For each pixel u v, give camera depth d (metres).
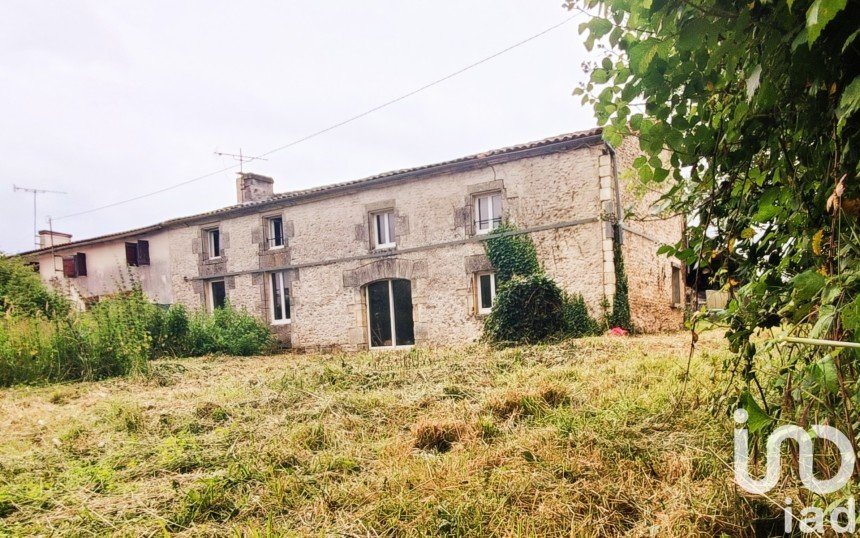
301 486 2.73
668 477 2.36
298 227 13.63
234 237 14.76
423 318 11.66
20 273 12.57
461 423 3.42
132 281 11.87
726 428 2.68
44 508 2.77
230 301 14.77
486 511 2.21
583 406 3.60
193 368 8.76
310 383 5.72
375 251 12.45
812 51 1.16
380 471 2.83
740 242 1.88
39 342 8.14
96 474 3.19
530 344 8.89
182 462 3.28
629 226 10.54
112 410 5.02
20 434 4.53
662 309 12.38
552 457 2.71
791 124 1.41
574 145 10.03
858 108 1.06
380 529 2.20
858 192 1.26
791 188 1.45
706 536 1.86
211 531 2.32
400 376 5.74
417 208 11.84
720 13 1.23
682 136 1.60
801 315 1.33
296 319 13.60
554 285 9.66
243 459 3.23
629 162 10.82
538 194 10.43
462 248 11.23
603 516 2.12
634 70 1.46
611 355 6.11
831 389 1.17
